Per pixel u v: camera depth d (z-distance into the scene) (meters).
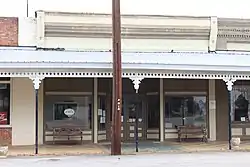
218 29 23.58
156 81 23.86
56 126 22.44
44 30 22.12
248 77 19.83
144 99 24.08
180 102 23.88
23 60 19.22
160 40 23.20
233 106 24.16
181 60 21.52
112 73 18.61
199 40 23.58
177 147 20.36
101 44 22.67
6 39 22.00
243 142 23.11
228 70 19.58
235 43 23.92
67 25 22.23
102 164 14.88
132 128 23.77
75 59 20.34
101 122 23.11
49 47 22.25
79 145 21.69
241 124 24.16
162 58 21.36
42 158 16.75
